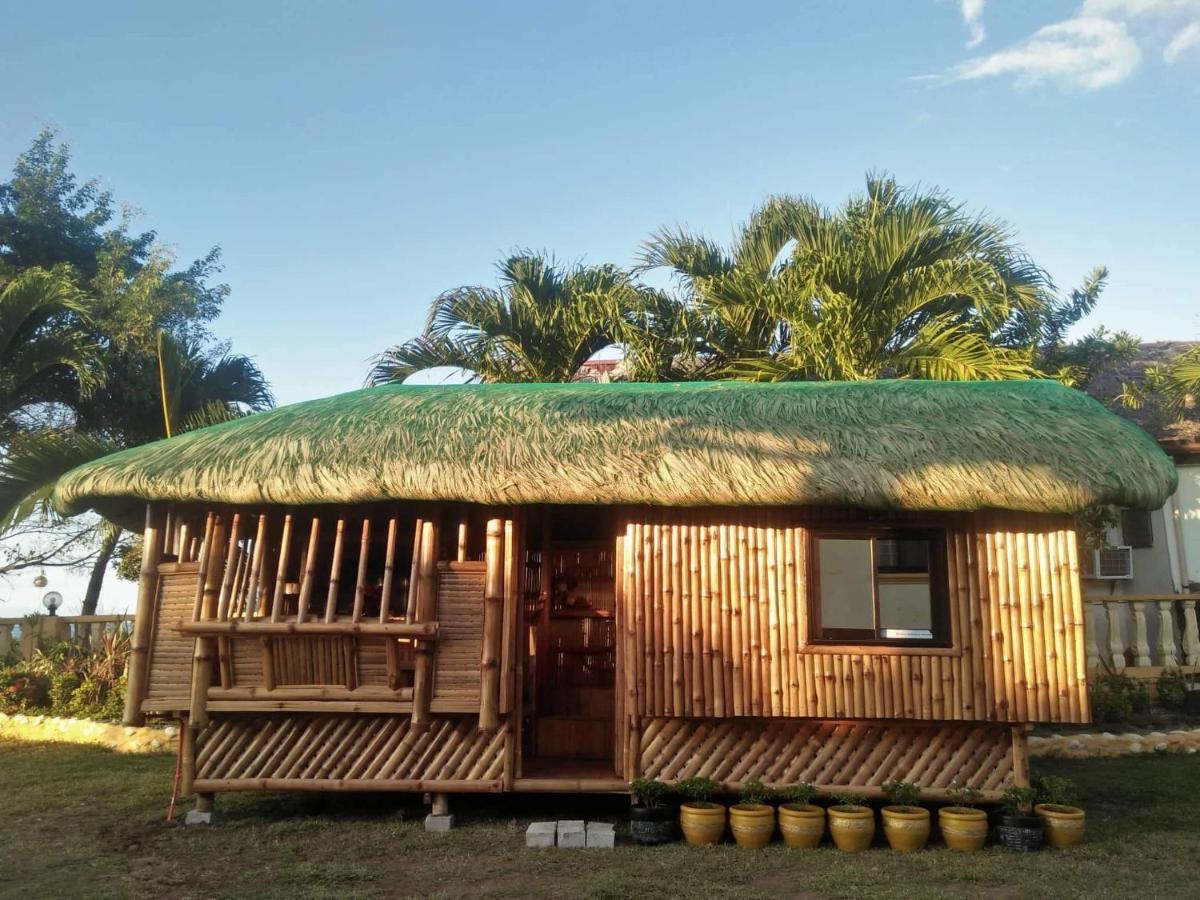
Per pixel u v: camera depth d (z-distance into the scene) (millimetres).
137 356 16359
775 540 7566
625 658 7551
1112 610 11703
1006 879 6188
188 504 7797
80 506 7980
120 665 12320
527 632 9242
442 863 6543
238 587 7707
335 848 6930
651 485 7211
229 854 6758
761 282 11930
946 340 10914
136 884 6000
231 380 16906
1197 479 13555
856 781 7477
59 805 8242
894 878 6230
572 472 7293
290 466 7434
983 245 11531
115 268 18219
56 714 12070
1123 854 6797
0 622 13578
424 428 7840
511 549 7578
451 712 7309
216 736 7641
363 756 7578
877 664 7348
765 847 6992
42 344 14094
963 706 7219
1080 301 12875
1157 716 11102
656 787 7254
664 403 8289
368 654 7414
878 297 11172
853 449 7398
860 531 7645
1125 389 12891
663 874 6281
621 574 7691
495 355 12461
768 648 7414
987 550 7414
